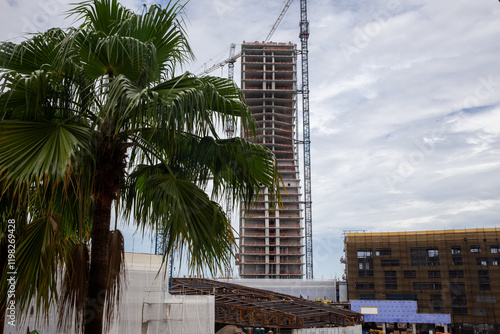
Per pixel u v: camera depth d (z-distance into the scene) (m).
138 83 7.11
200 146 7.29
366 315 65.12
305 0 148.75
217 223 6.91
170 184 6.54
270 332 28.91
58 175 5.23
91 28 7.34
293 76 137.38
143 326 22.28
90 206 7.84
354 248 86.69
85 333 6.55
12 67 6.92
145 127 7.05
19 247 5.71
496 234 78.25
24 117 6.25
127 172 7.62
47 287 5.80
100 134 6.50
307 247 134.88
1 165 5.21
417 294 80.56
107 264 6.88
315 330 30.64
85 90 6.88
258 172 7.89
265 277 116.19
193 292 31.58
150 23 7.33
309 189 138.75
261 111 133.00
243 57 138.50
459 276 78.81
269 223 121.25
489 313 75.00
